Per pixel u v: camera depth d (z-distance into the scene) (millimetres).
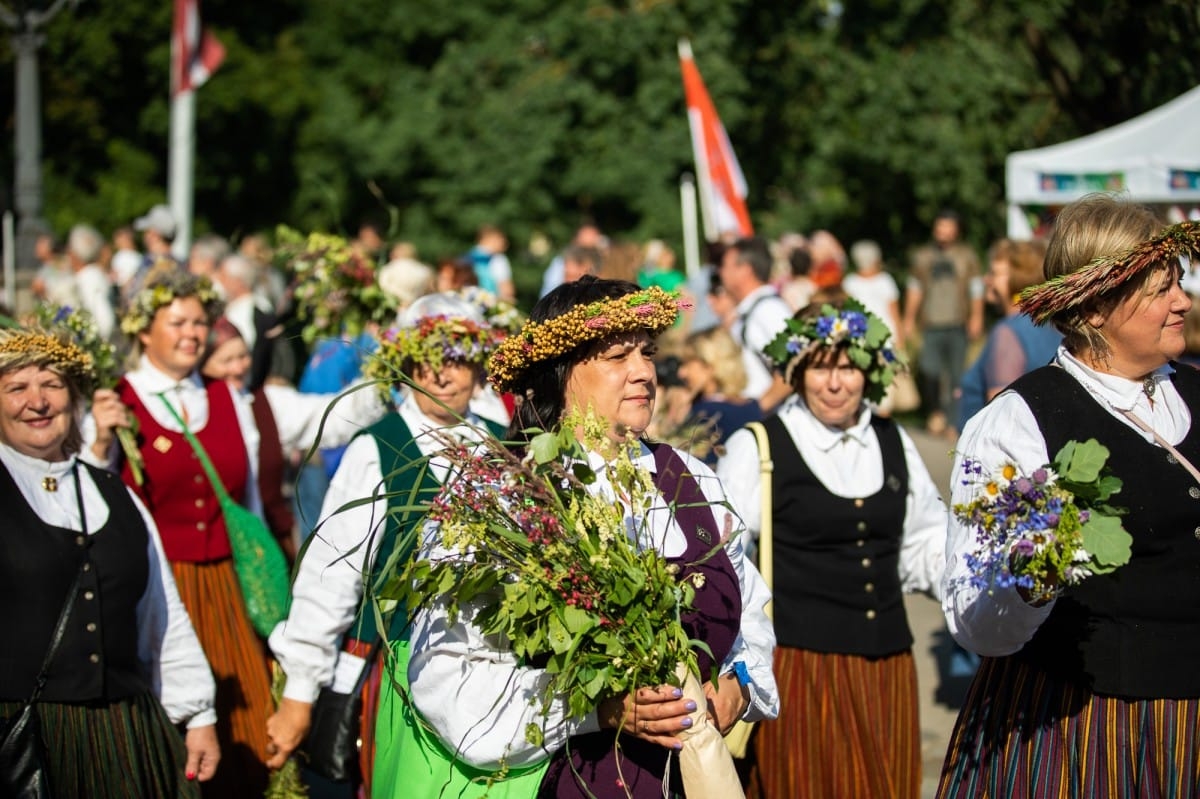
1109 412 2957
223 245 9414
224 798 4605
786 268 10852
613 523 2668
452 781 2920
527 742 2762
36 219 13242
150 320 4848
